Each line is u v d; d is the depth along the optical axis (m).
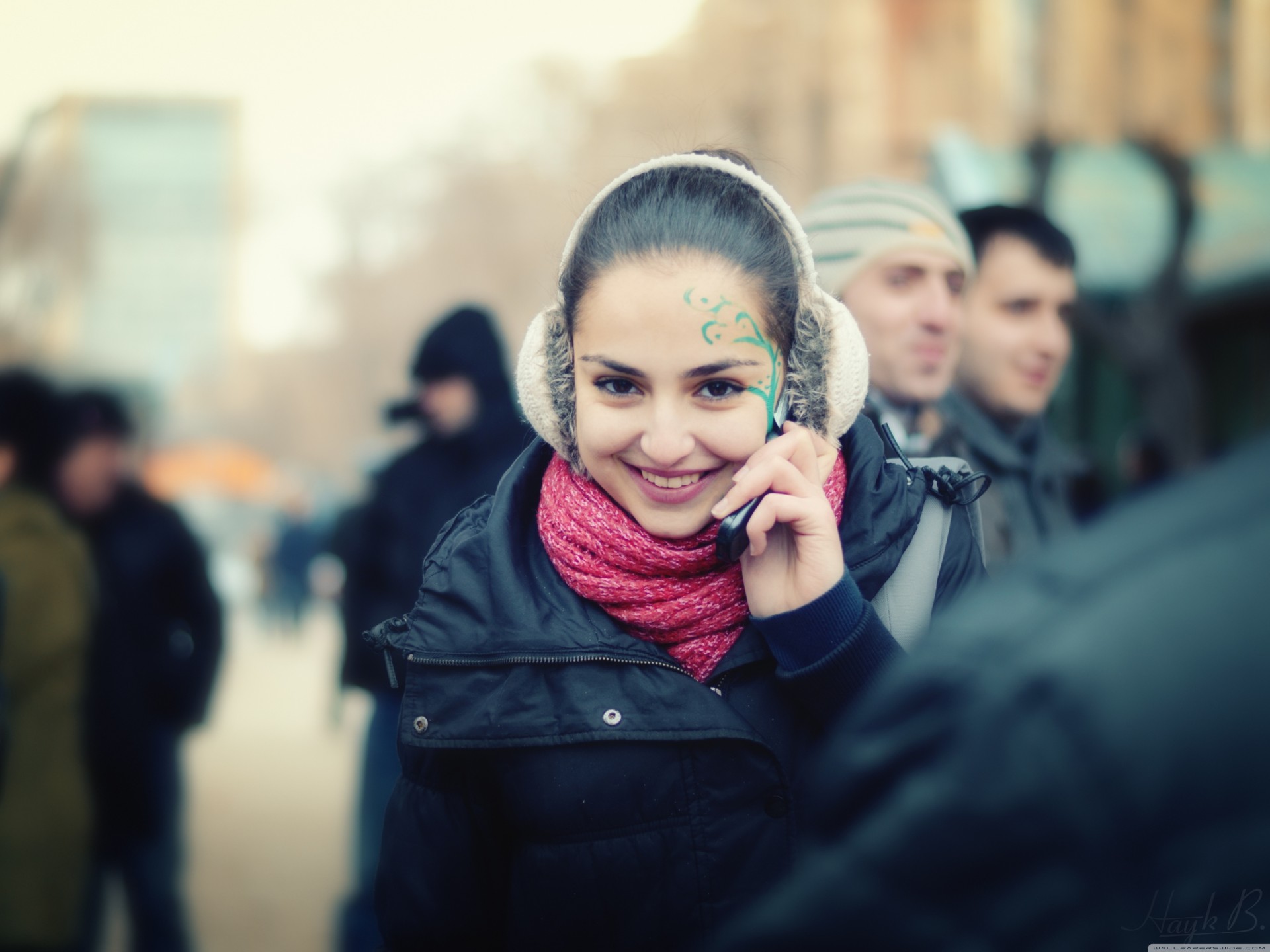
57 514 3.58
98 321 41.81
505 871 1.53
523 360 1.51
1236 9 21.75
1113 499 6.41
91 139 38.88
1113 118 20.72
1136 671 0.67
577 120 29.02
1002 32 20.95
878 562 1.46
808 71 20.12
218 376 55.94
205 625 4.05
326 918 5.15
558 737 1.39
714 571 1.43
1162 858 0.65
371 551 3.93
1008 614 0.73
